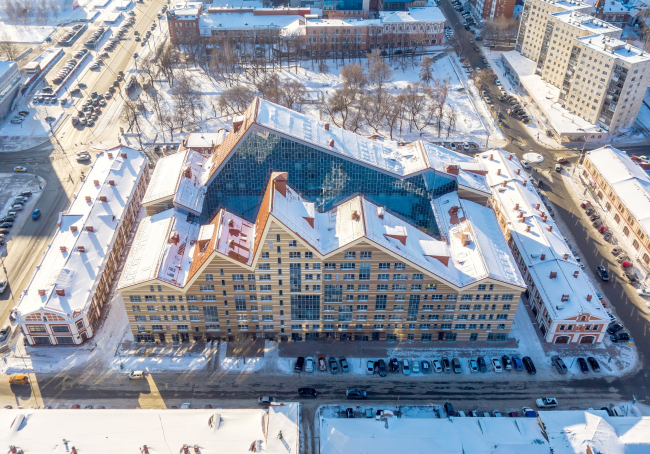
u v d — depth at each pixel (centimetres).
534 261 17650
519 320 17062
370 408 14300
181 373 15375
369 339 16450
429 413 14325
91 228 18138
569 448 12544
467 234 16350
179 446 12288
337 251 14488
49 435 12569
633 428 13062
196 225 17625
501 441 12706
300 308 15738
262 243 14300
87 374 15325
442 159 18538
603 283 18362
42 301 15650
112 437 12519
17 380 14988
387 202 18638
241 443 12344
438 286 15138
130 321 15788
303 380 15225
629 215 19925
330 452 12494
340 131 18675
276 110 18112
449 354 15988
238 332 16250
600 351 16112
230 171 17975
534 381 15238
